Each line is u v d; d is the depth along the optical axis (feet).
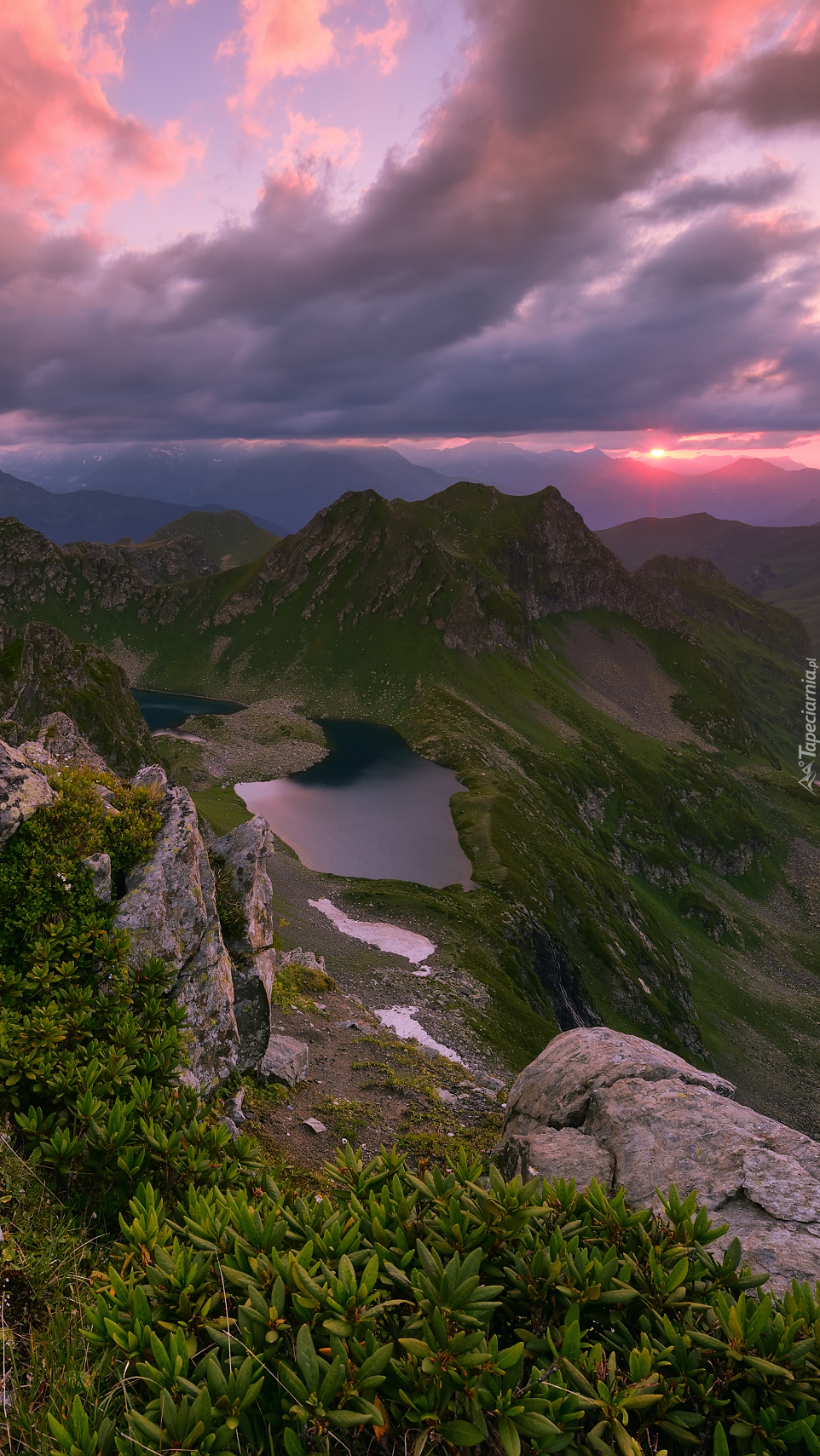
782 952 639.35
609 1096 37.91
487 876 403.34
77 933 37.81
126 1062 26.99
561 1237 15.90
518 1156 37.96
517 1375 12.85
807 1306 14.75
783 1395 13.02
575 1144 35.60
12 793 41.27
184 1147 23.50
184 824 50.19
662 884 655.76
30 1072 25.22
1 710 478.59
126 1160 21.26
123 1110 22.36
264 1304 13.78
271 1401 12.69
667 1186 30.30
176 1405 12.22
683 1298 15.03
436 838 472.03
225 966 51.62
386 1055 84.53
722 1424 12.88
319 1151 53.21
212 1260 15.65
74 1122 24.32
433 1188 17.98
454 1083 79.46
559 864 474.90
